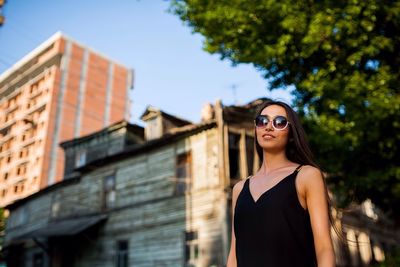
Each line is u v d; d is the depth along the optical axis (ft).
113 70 233.55
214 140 50.52
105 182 64.49
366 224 71.56
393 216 34.06
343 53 27.22
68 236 61.36
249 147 53.52
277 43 27.30
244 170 49.52
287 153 6.27
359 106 24.99
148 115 66.13
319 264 4.64
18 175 192.95
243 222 5.24
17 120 207.41
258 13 26.99
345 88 25.36
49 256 65.72
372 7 24.07
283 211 4.94
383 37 25.32
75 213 67.46
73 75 209.46
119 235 58.39
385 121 25.23
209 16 28.30
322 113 27.86
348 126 25.68
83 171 68.64
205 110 58.18
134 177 59.67
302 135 6.11
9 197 188.03
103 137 76.54
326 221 4.86
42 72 213.46
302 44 27.35
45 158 181.68
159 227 53.11
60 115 196.13
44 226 73.56
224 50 31.09
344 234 6.81
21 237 64.95
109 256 58.29
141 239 55.11
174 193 52.95
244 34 29.17
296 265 4.72
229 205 47.44
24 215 83.35
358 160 28.60
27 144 193.06
